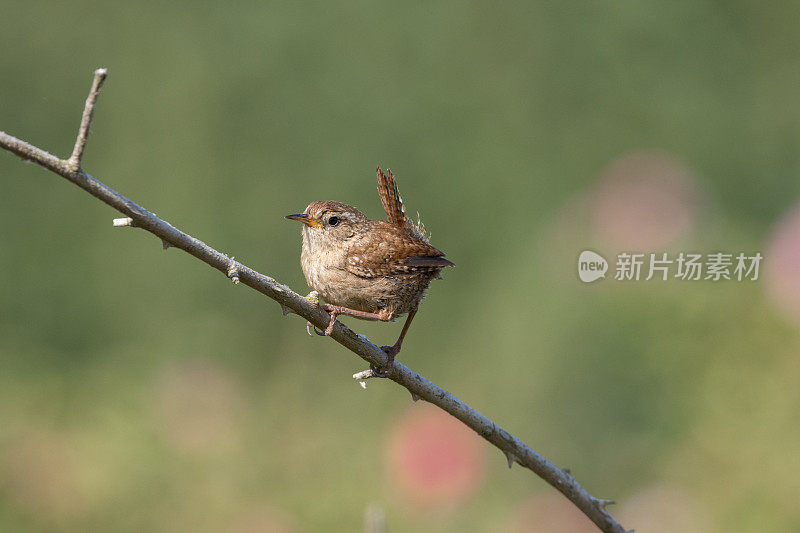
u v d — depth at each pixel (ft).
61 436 34.19
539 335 38.17
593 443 34.19
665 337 34.58
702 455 31.19
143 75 48.98
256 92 48.47
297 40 49.60
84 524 31.63
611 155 48.06
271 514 31.81
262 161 47.24
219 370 37.01
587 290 38.09
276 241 45.62
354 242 18.78
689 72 49.90
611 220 37.96
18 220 44.42
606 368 34.99
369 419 37.19
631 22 50.01
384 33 50.44
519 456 16.48
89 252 44.39
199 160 46.52
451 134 48.80
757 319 33.65
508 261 44.42
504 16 50.98
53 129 48.03
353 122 48.37
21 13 48.57
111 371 38.70
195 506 32.24
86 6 49.34
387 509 31.63
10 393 36.11
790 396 31.37
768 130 49.06
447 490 30.53
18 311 42.50
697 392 32.91
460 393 39.24
